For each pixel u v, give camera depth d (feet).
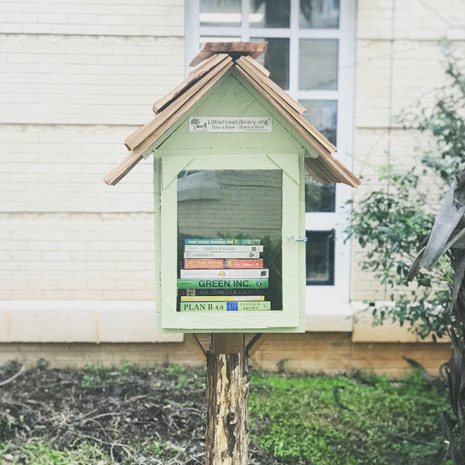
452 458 11.93
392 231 14.82
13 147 18.34
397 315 15.24
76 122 18.31
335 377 19.01
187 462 14.17
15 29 18.11
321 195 19.33
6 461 14.01
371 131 18.78
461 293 11.19
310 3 19.13
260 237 9.85
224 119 9.68
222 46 9.48
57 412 16.16
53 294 18.65
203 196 9.75
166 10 18.20
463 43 18.65
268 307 9.87
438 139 17.47
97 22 18.15
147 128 9.37
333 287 19.29
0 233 18.51
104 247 18.62
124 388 17.49
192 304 9.78
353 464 14.49
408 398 17.71
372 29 18.62
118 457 14.43
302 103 19.20
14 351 18.89
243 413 10.39
